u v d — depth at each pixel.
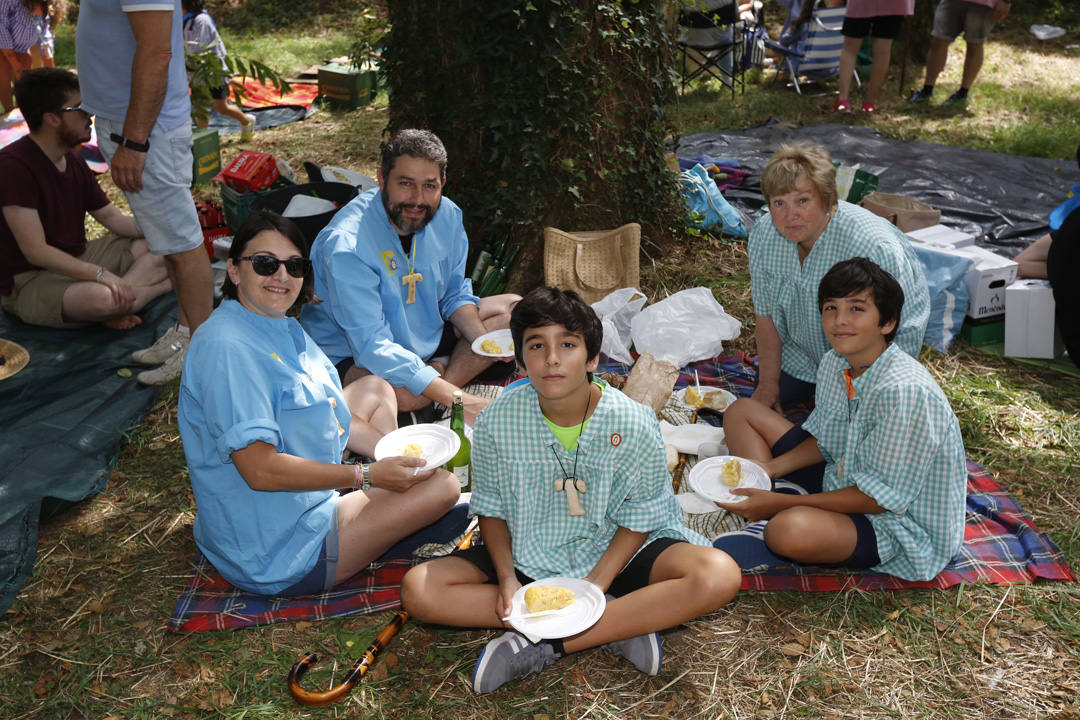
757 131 8.15
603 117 5.33
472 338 4.29
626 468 2.78
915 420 2.87
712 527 3.41
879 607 3.01
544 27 4.96
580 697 2.71
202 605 3.04
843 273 2.94
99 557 3.31
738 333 4.78
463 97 5.21
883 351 3.04
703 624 2.97
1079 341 4.34
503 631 2.97
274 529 2.92
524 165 5.16
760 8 10.07
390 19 5.41
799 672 2.77
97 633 2.96
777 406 4.05
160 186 4.21
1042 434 3.95
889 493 2.94
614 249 5.14
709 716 2.63
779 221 3.67
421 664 2.84
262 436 2.68
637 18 5.28
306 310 4.07
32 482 3.62
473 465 2.89
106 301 4.75
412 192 3.71
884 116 8.70
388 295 3.93
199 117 7.14
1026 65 10.28
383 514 3.04
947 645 2.85
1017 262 4.97
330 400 3.00
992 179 6.79
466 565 2.89
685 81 9.62
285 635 2.94
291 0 13.96
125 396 4.28
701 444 3.71
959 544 3.08
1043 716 2.59
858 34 8.45
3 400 4.21
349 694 2.72
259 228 2.76
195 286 4.50
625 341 4.89
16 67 8.62
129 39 4.03
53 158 4.71
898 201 5.62
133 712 2.67
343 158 7.87
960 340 4.80
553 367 2.55
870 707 2.64
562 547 2.90
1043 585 3.07
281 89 6.70
